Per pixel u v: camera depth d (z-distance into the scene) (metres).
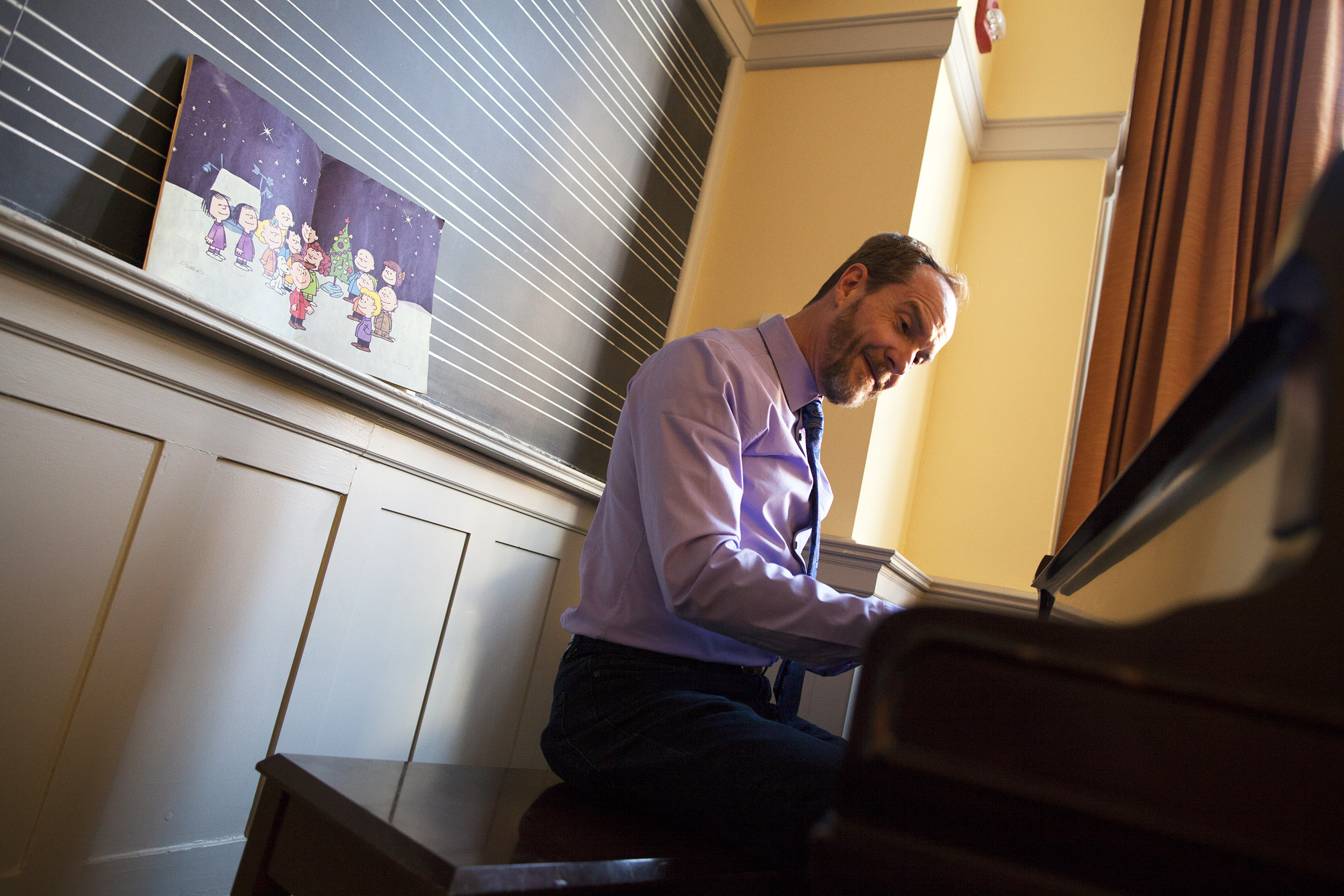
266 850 0.80
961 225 2.75
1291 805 0.40
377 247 1.35
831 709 2.06
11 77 0.91
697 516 0.99
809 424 1.32
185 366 1.06
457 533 1.52
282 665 1.24
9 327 0.89
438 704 1.52
